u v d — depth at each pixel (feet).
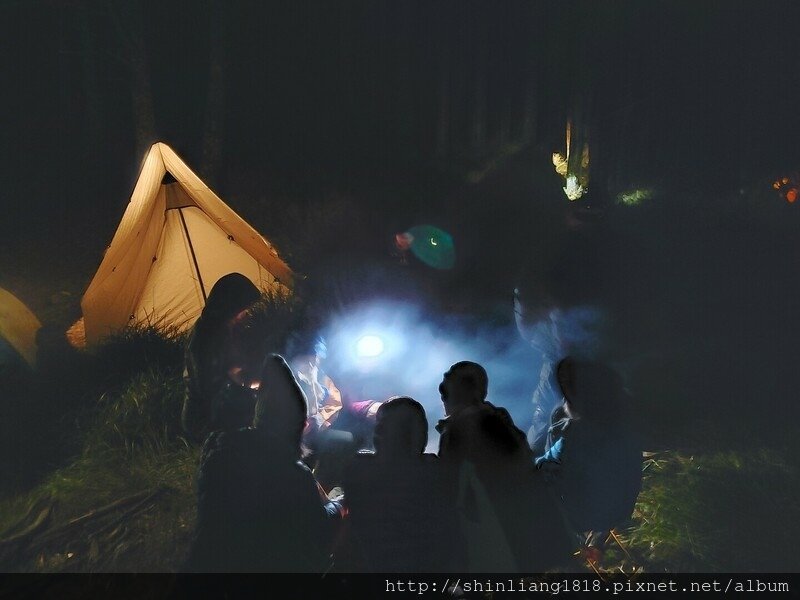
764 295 26.94
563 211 47.96
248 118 65.62
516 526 13.28
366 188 55.62
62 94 62.44
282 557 12.06
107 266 24.77
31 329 25.43
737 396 20.92
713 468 17.04
